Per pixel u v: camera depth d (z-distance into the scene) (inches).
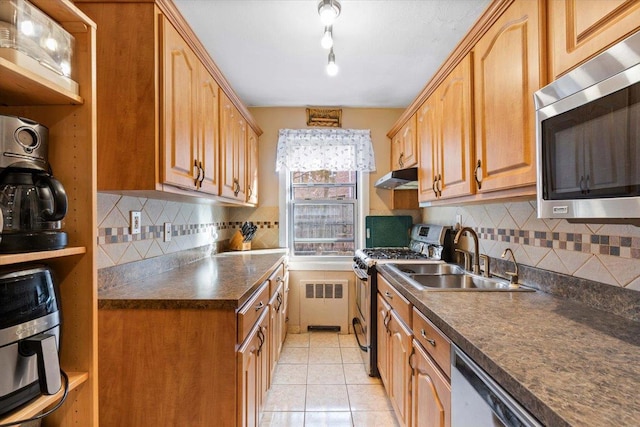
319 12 65.6
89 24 34.6
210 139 70.7
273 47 83.3
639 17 29.0
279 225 129.6
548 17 40.4
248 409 55.5
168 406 49.1
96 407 35.4
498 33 50.4
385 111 130.3
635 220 34.7
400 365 63.7
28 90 31.3
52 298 30.8
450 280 76.6
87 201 35.0
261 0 65.0
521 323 39.6
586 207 31.9
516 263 62.9
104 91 49.8
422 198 88.3
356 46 82.8
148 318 49.3
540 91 37.6
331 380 90.0
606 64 29.2
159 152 50.4
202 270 76.2
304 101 123.0
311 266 125.6
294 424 71.3
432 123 80.4
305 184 135.0
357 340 111.6
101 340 49.2
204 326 49.1
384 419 73.0
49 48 31.4
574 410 21.8
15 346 26.8
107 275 55.8
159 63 50.4
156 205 72.6
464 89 61.4
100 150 49.6
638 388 24.5
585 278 48.5
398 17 70.9
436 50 84.8
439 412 43.0
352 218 135.3
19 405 27.0
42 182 31.3
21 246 28.3
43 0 30.4
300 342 116.3
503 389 28.6
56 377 29.4
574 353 30.9
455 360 37.9
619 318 41.6
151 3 49.4
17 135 29.1
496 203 72.4
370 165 128.0
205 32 76.3
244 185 102.0
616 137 28.5
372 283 90.9
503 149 49.3
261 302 67.4
